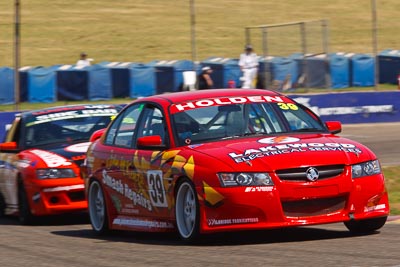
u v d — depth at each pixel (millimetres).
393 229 25578
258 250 21844
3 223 35250
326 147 23578
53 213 32844
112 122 29234
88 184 29516
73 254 23469
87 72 80625
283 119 26094
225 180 22359
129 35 116188
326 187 22562
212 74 81625
